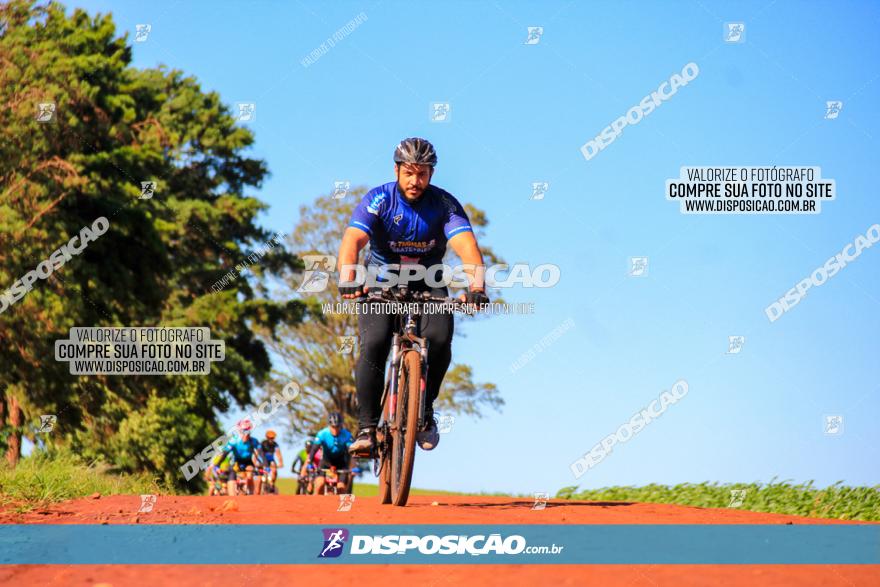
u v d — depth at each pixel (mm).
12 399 26484
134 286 28500
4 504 6906
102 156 26531
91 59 27172
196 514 6328
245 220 37031
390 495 7555
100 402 27234
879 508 11875
